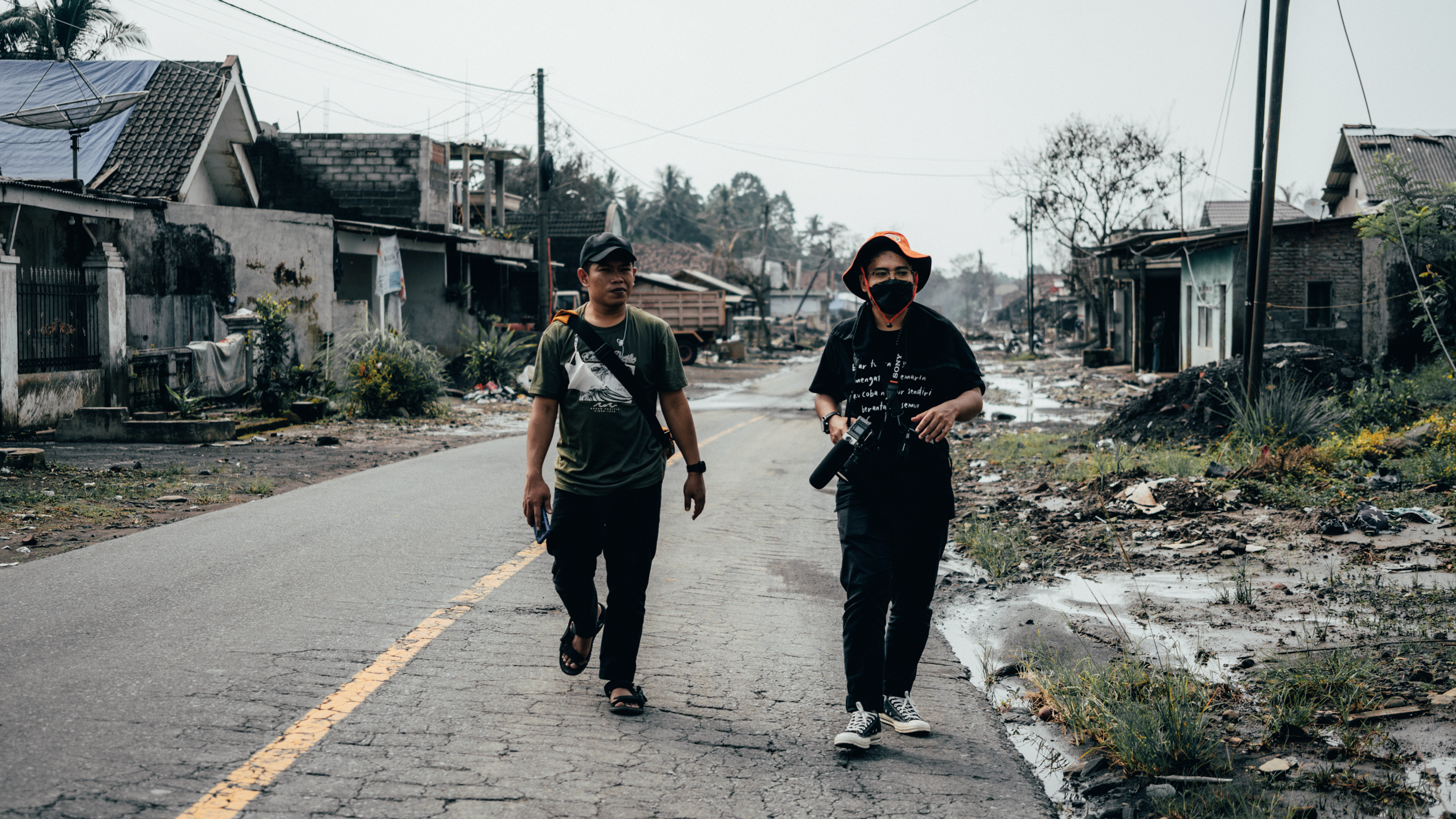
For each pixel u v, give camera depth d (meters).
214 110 20.34
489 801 3.09
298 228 19.36
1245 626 5.26
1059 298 75.94
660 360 3.89
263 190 27.64
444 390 19.25
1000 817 3.18
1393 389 13.20
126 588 5.58
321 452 12.80
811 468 12.14
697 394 26.44
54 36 35.28
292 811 2.96
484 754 3.45
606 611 3.92
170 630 4.77
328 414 17.06
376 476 10.59
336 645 4.61
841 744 3.57
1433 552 6.58
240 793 3.06
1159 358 28.64
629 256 3.79
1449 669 4.32
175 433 13.29
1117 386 25.92
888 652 3.89
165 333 16.88
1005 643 5.27
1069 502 9.19
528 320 35.25
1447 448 9.95
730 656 4.74
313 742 3.48
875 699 3.62
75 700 3.79
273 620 4.98
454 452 12.96
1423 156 23.69
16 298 13.05
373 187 27.55
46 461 10.51
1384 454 10.17
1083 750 3.86
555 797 3.14
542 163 26.88
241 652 4.45
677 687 4.26
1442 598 5.45
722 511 8.99
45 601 5.27
